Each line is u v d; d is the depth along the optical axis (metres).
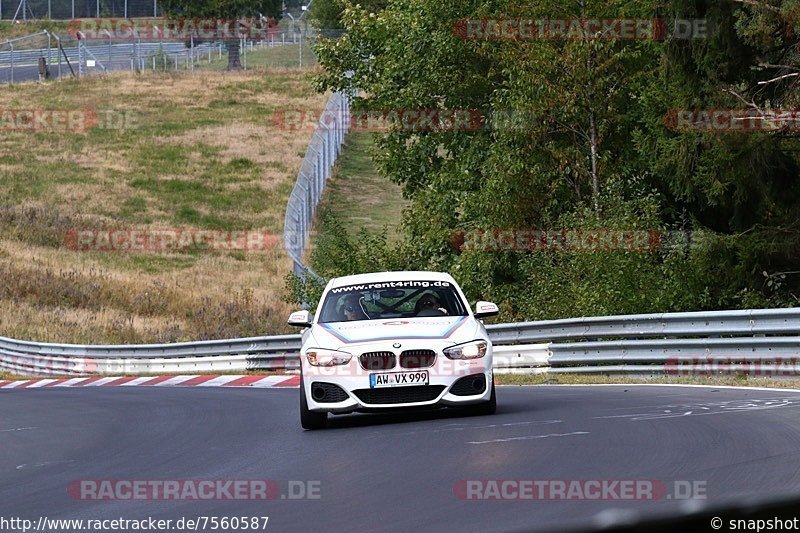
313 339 36.78
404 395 34.91
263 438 35.22
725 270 72.06
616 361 52.25
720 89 70.69
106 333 121.88
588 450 25.75
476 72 93.88
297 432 36.25
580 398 40.22
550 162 83.69
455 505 20.12
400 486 22.86
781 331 43.88
